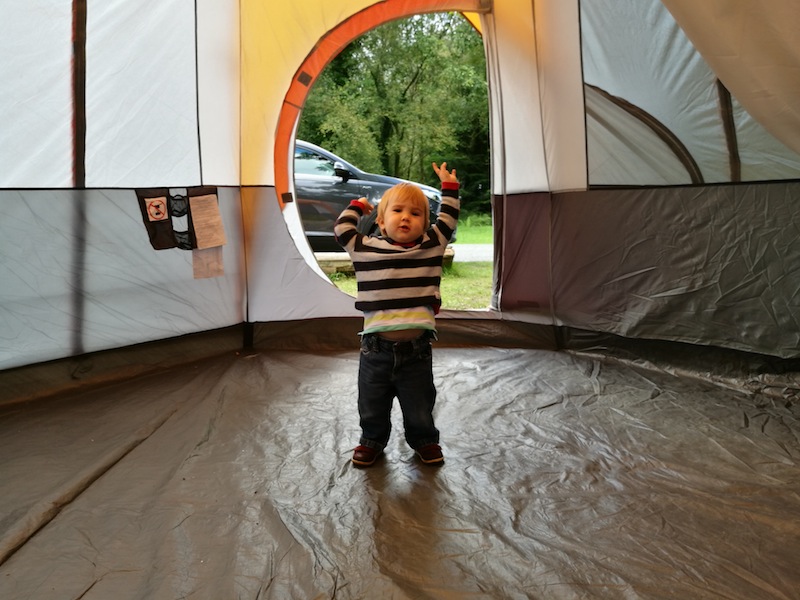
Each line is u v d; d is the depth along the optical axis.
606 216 3.80
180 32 3.57
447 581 1.74
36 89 3.02
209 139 3.86
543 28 3.86
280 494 2.24
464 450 2.62
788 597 1.66
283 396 3.29
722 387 3.32
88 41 3.17
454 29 14.44
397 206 2.36
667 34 3.31
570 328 4.11
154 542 1.93
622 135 3.63
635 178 3.64
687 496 2.20
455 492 2.25
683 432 2.75
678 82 3.33
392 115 14.54
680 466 2.43
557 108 3.89
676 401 3.13
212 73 3.80
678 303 3.55
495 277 4.41
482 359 3.96
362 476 2.38
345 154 14.25
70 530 2.00
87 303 3.37
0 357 3.05
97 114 3.28
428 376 2.41
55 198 3.18
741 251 3.29
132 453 2.57
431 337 2.38
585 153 3.83
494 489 2.27
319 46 3.99
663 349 3.66
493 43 4.14
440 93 14.49
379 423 2.44
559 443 2.67
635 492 2.23
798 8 2.46
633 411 3.02
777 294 3.18
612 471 2.40
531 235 4.16
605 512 2.10
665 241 3.57
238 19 3.89
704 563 1.81
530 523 2.04
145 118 3.49
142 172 3.54
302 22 3.94
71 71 3.13
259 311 4.25
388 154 14.74
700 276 3.45
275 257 4.21
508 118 4.17
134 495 2.23
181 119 3.67
